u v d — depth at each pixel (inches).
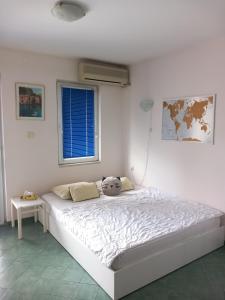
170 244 91.4
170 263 91.0
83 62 143.6
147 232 91.6
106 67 149.4
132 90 160.1
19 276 89.4
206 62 116.2
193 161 125.6
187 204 121.4
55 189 138.2
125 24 96.0
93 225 98.0
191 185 127.9
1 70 124.7
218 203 116.0
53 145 144.6
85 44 119.1
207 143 118.3
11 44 119.1
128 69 161.3
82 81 145.9
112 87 164.4
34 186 139.9
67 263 97.7
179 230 94.2
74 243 99.3
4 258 101.0
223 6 81.4
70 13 81.0
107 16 89.0
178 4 80.2
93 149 164.1
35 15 88.4
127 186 147.1
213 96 113.7
